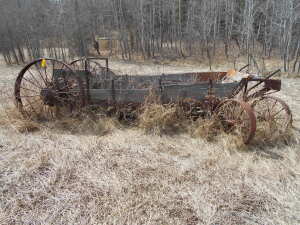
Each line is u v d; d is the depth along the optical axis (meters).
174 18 15.37
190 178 2.80
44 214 2.25
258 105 4.17
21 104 4.25
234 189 2.63
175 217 2.23
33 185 2.63
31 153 3.25
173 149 3.44
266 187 2.66
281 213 2.31
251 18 12.40
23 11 12.51
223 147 3.47
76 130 3.98
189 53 14.98
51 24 13.34
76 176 2.79
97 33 18.00
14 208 2.30
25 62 12.59
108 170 2.91
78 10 14.31
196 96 4.01
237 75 4.45
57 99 4.23
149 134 3.86
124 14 14.55
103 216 2.22
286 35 10.86
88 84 4.14
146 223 2.15
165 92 4.05
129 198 2.45
